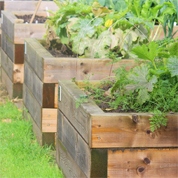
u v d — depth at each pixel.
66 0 4.69
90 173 2.19
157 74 2.48
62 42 4.20
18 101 5.14
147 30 3.84
